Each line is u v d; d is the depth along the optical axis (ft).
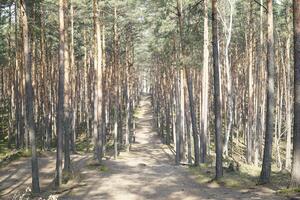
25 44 56.24
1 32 118.01
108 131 162.71
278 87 130.11
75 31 134.10
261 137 123.44
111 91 151.43
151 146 163.73
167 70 160.97
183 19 89.20
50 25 114.52
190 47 86.07
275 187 47.57
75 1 100.63
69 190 57.82
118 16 120.47
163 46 116.47
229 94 108.88
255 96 121.90
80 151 126.93
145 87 468.34
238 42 156.25
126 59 146.41
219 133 57.16
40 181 69.92
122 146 152.46
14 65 127.24
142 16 121.19
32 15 94.79
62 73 63.93
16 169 80.48
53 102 137.39
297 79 41.96
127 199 50.70
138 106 295.89
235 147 147.95
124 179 65.98
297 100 41.98
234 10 113.60
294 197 39.01
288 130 107.76
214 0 56.44
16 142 117.60
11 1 87.86
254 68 127.44
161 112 195.42
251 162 111.34
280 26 125.90
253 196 43.52
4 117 165.17
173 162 114.32
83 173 72.54
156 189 56.29
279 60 140.56
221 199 44.73
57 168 62.80
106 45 140.67
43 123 122.72
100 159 82.53
